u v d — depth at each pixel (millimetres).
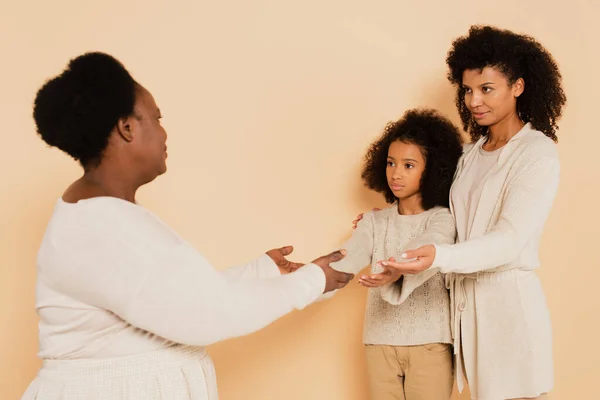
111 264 1133
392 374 1779
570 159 2154
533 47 1675
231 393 2146
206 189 2113
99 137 1207
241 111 2113
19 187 2086
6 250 2090
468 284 1645
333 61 2115
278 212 2123
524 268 1600
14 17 2082
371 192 2117
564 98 1762
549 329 1622
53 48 2092
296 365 2145
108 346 1188
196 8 2104
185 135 2105
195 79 2104
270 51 2111
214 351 2148
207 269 1185
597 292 2150
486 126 1849
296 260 2129
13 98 2080
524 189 1538
